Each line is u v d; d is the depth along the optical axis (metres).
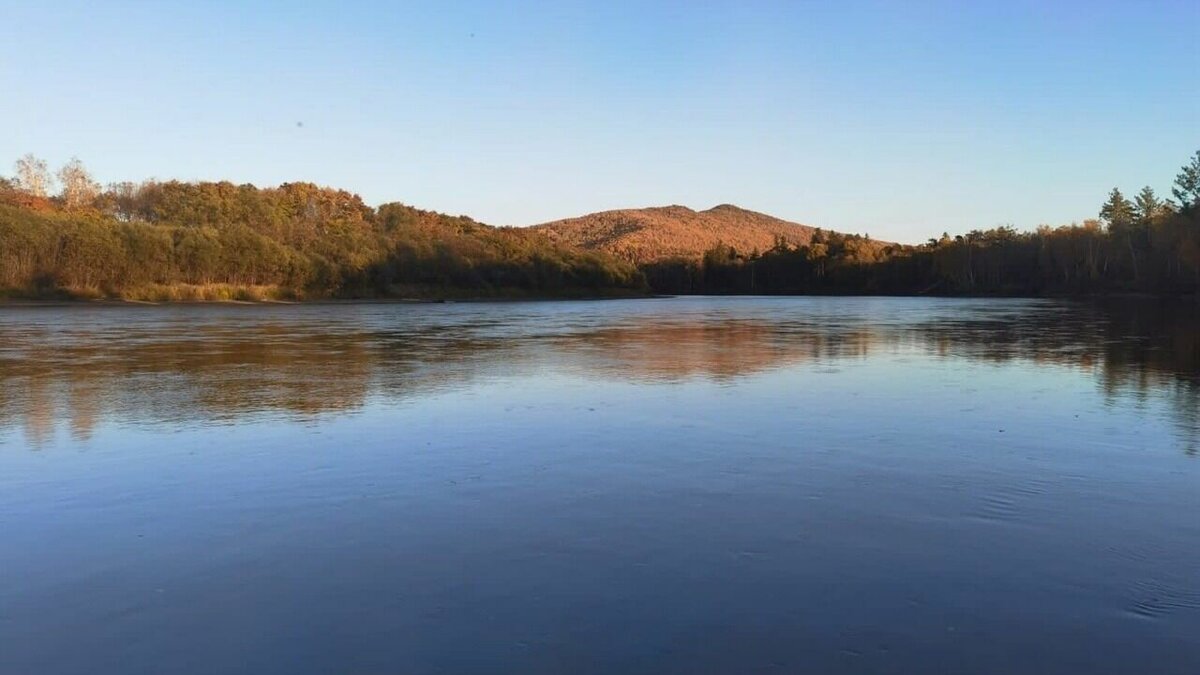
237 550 6.70
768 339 30.30
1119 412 13.16
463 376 18.27
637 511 7.68
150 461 9.84
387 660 4.79
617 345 27.45
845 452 10.19
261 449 10.48
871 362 21.36
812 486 8.55
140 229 70.62
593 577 6.03
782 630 5.13
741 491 8.37
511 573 6.12
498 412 13.30
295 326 38.81
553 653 4.85
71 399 14.73
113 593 5.82
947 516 7.48
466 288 97.19
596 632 5.12
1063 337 30.34
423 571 6.18
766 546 6.68
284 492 8.43
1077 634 5.06
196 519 7.54
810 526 7.20
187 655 4.88
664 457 9.94
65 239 65.69
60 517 7.62
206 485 8.72
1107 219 101.94
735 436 11.21
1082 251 98.12
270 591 5.82
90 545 6.84
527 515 7.58
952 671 4.61
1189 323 39.31
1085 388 16.03
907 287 123.25
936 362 21.25
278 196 114.69
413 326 39.44
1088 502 7.94
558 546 6.72
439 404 14.16
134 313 52.56
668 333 34.19
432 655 4.84
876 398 14.80
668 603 5.55
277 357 22.77
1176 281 79.50
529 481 8.82
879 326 39.19
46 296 63.72
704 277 146.25
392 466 9.54
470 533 7.07
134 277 68.94
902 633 5.08
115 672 4.69
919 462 9.63
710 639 5.02
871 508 7.73
